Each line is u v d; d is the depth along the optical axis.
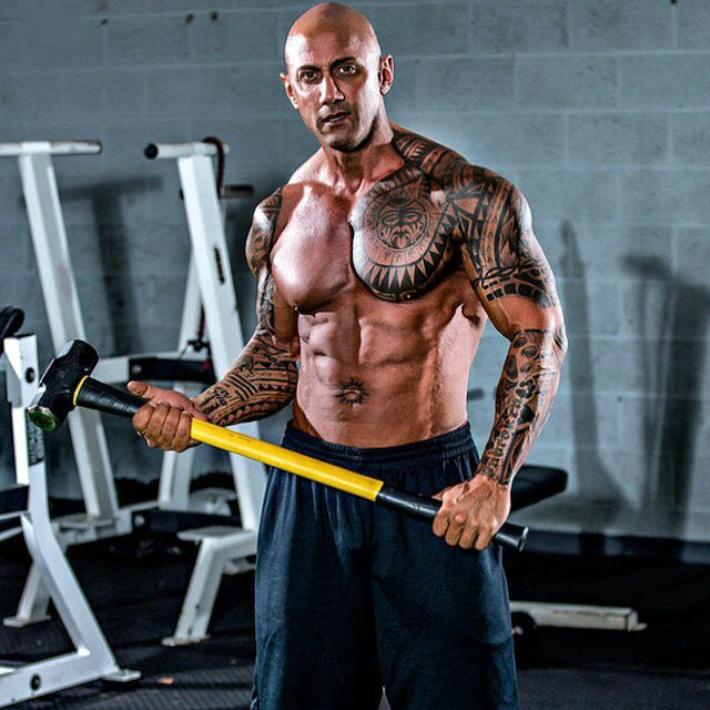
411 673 2.38
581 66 5.23
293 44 2.29
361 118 2.29
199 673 4.07
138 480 5.91
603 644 4.29
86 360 2.45
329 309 2.40
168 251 5.78
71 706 3.79
